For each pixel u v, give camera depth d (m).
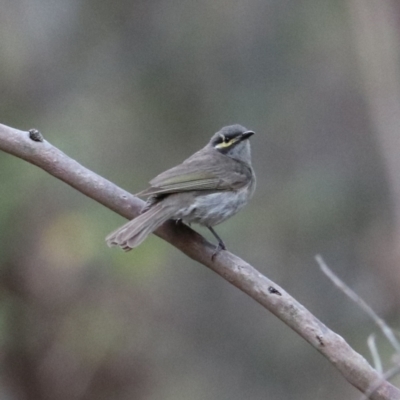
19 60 15.62
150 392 13.80
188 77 16.06
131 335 13.75
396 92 14.84
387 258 14.92
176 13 16.27
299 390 15.02
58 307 13.30
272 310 7.29
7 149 8.06
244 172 9.29
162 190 8.50
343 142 16.38
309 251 15.42
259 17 16.44
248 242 15.23
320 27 16.36
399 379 10.22
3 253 13.14
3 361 13.18
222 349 15.24
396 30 14.92
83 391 13.39
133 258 13.08
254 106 16.19
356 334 14.69
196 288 15.36
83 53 16.06
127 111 15.62
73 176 8.17
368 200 15.81
